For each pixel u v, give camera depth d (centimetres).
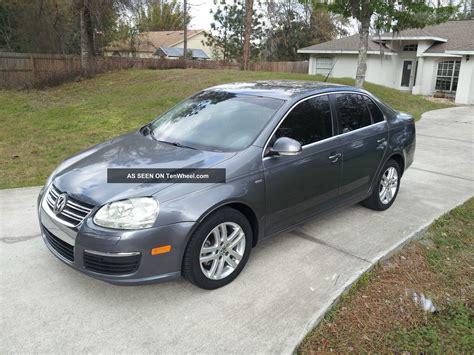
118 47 2578
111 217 296
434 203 564
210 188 322
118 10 1952
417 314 327
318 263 387
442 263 408
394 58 2583
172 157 355
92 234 296
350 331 301
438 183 668
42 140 927
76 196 318
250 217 363
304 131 403
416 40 2402
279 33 3469
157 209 299
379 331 304
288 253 405
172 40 5044
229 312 313
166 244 302
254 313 312
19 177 644
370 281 367
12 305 316
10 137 957
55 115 1298
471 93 2091
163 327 295
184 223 305
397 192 553
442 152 915
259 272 369
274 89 437
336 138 432
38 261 381
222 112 415
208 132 395
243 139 373
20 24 2389
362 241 434
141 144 396
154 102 1421
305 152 395
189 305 320
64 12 2312
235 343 281
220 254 339
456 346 296
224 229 336
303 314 312
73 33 2592
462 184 665
